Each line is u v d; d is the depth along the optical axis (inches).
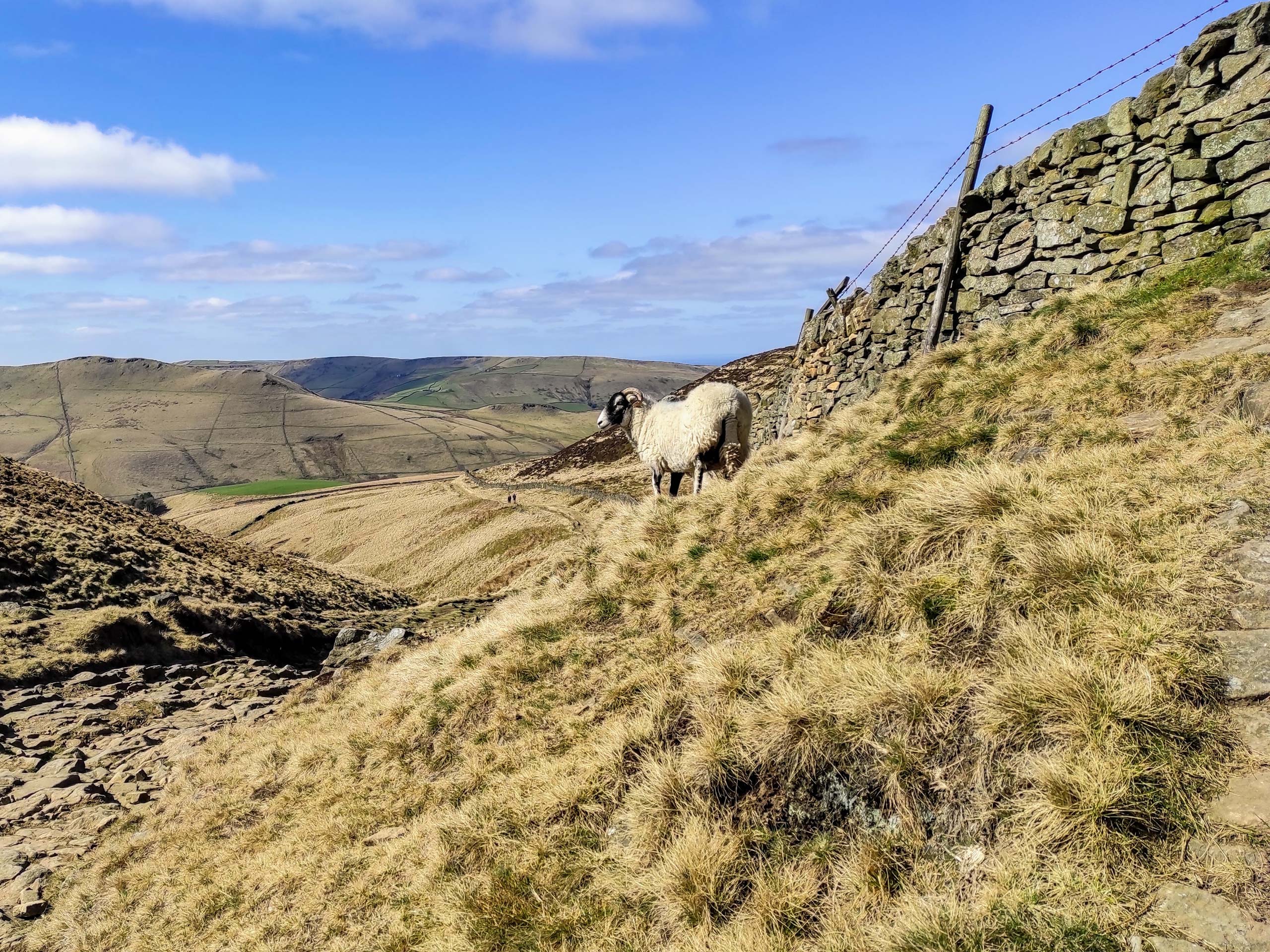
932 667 199.9
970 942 137.0
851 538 269.4
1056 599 195.3
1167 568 186.5
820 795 191.6
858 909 164.4
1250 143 382.0
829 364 796.0
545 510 2965.1
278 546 4446.4
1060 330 397.4
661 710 251.1
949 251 563.5
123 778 528.7
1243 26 390.9
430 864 254.5
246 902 299.9
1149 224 431.5
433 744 342.6
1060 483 244.4
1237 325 322.0
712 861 189.6
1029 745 165.0
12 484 1609.3
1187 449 241.0
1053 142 492.4
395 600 2096.5
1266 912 122.5
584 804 240.5
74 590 1019.3
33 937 349.7
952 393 393.1
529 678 340.8
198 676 847.7
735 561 329.1
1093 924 132.0
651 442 507.8
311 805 357.1
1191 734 151.6
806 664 225.8
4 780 522.9
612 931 193.6
